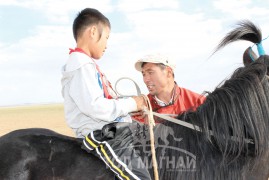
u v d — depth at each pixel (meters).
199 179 2.96
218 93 3.14
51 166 2.86
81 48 3.25
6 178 2.72
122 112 2.99
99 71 3.11
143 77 3.97
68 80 3.06
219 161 3.00
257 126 3.02
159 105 4.03
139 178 2.80
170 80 3.96
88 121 3.06
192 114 3.16
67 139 3.04
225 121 3.03
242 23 3.40
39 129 3.16
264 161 3.11
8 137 2.97
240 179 3.01
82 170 2.87
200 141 3.04
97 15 3.27
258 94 3.08
